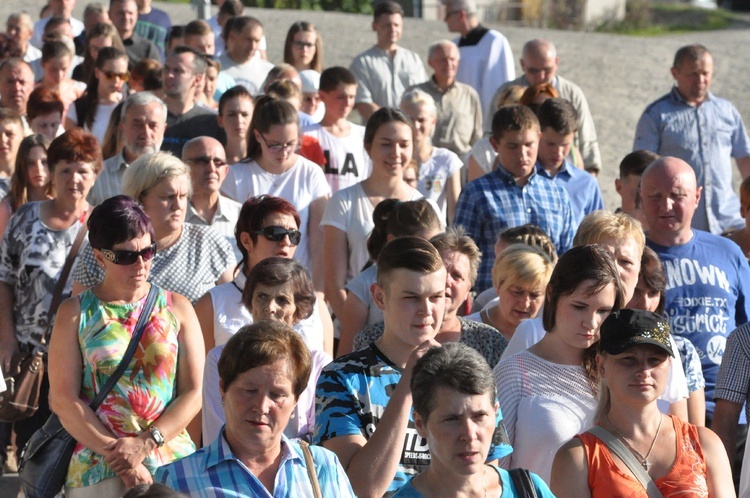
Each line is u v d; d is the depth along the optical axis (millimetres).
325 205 29062
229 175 29438
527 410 17750
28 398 23344
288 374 14766
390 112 28078
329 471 15148
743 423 22078
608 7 112938
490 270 28188
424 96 33656
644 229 25891
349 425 16344
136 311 18688
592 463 16078
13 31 50156
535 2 105000
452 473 14594
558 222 28688
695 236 23938
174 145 33781
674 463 16219
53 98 34875
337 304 27516
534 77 39438
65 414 18188
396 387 15898
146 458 18188
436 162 33875
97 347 18359
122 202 18688
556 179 30500
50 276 23859
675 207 23422
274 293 19578
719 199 38219
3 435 26547
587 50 81500
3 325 23922
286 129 29016
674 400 18688
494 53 47531
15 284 24125
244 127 32594
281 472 14898
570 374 17969
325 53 75812
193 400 18656
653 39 89625
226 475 14734
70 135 24250
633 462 16078
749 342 20875
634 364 16078
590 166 38969
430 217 23281
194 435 21312
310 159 34281
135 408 18328
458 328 20734
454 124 41469
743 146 38750
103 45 43562
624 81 74438
